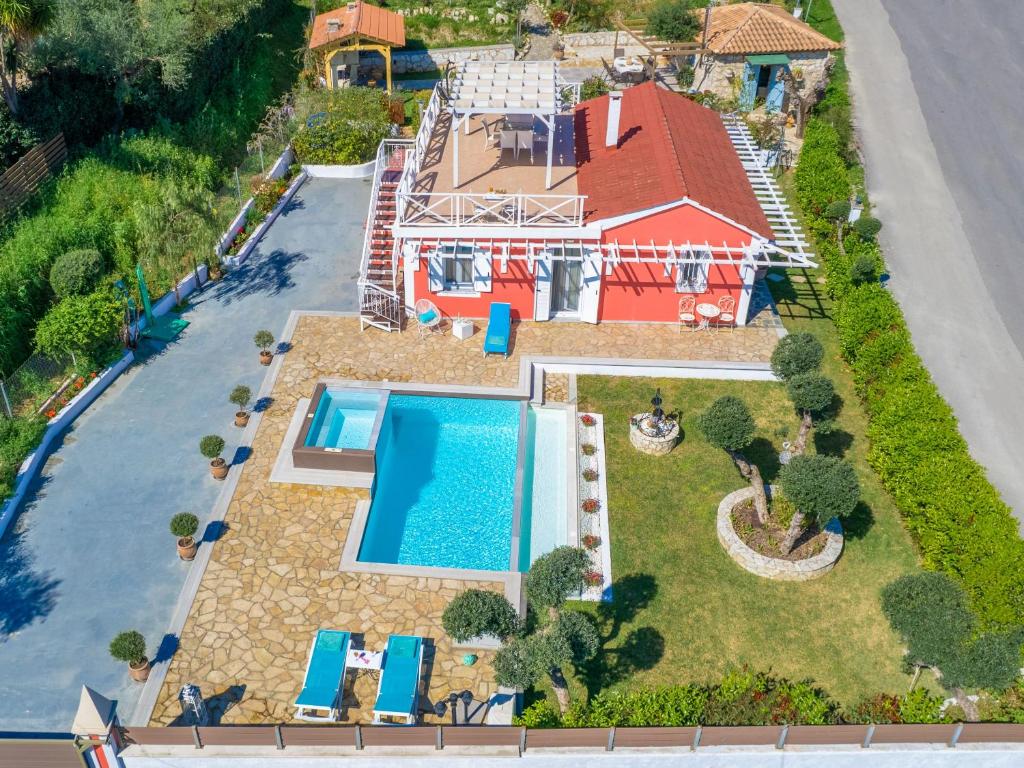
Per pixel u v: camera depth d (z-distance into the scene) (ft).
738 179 104.01
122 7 119.03
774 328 99.30
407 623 67.15
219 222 108.37
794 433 86.69
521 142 104.12
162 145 118.83
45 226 99.04
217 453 77.46
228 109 138.00
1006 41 160.56
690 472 82.33
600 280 95.55
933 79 149.59
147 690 62.13
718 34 148.15
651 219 91.56
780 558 72.74
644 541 75.56
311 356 93.86
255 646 65.26
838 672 66.18
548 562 57.06
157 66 122.31
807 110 138.10
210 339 96.48
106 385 89.81
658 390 91.40
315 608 68.03
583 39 164.96
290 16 169.58
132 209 106.22
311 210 120.88
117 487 78.43
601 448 84.43
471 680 63.36
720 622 69.21
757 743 57.36
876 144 134.00
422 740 56.54
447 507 78.54
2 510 74.90
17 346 89.81
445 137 112.88
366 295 99.25
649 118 109.19
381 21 151.02
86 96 114.52
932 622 56.13
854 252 106.01
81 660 64.34
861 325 93.35
